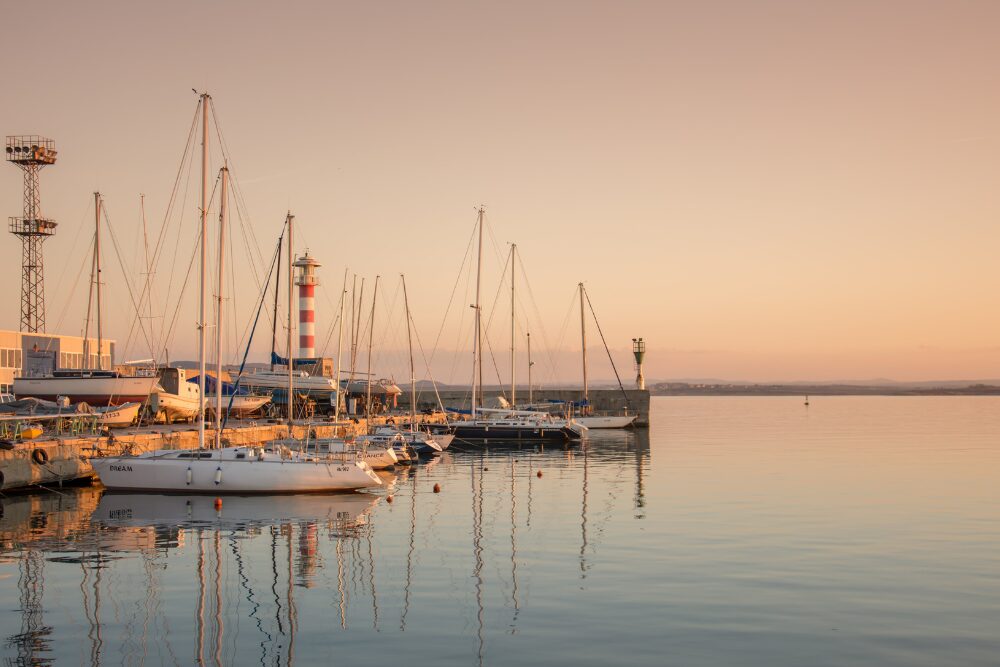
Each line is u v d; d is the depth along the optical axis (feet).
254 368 290.97
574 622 62.13
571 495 130.00
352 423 226.17
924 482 145.69
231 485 124.88
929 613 64.49
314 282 308.60
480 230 259.39
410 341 261.03
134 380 183.62
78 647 56.90
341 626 61.41
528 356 327.67
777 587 71.77
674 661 54.13
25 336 215.31
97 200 196.95
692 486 140.77
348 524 102.83
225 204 142.51
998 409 605.73
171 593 70.13
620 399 349.82
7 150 248.52
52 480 127.24
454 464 185.68
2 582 73.20
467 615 63.87
